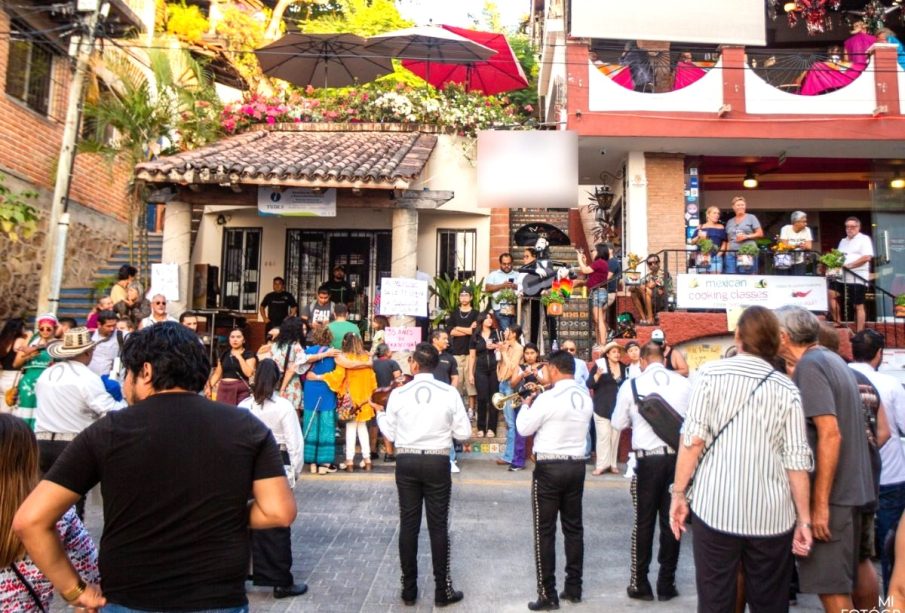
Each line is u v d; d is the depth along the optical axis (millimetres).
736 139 13477
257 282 15945
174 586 2445
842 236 16016
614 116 13328
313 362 9828
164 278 11320
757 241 12344
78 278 14836
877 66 13422
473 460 10719
